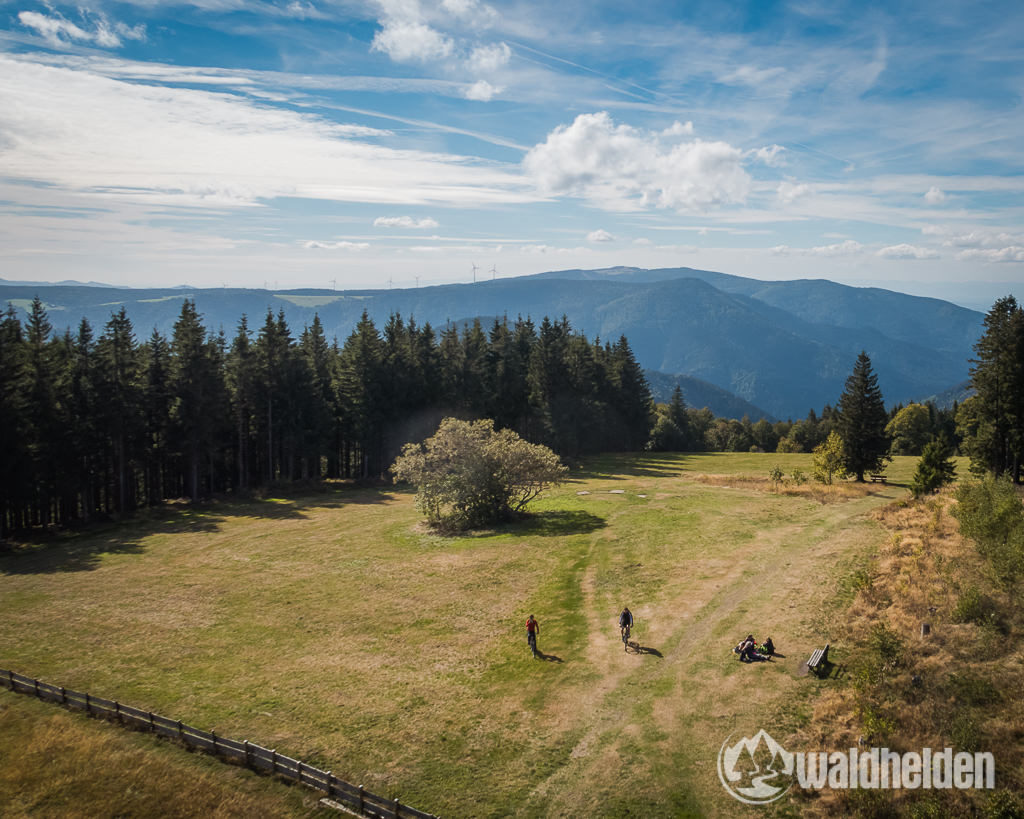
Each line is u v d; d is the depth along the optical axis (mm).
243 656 28797
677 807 17438
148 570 42844
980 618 24312
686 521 47500
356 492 72688
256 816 18297
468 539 47812
